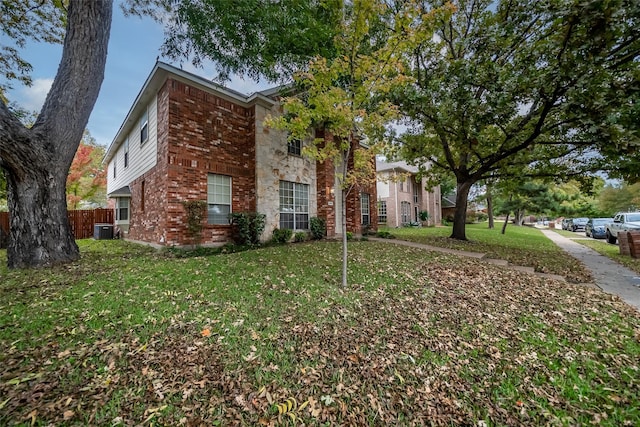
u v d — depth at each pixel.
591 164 9.45
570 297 4.81
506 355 2.88
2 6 7.50
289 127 4.93
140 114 10.74
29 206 5.82
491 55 8.14
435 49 10.12
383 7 4.32
